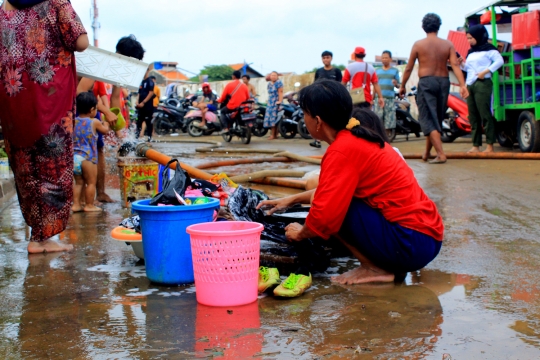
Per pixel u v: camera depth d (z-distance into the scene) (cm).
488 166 789
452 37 1099
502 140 1036
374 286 311
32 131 374
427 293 295
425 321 254
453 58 831
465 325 248
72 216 518
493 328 245
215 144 1314
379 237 308
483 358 216
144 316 268
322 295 297
